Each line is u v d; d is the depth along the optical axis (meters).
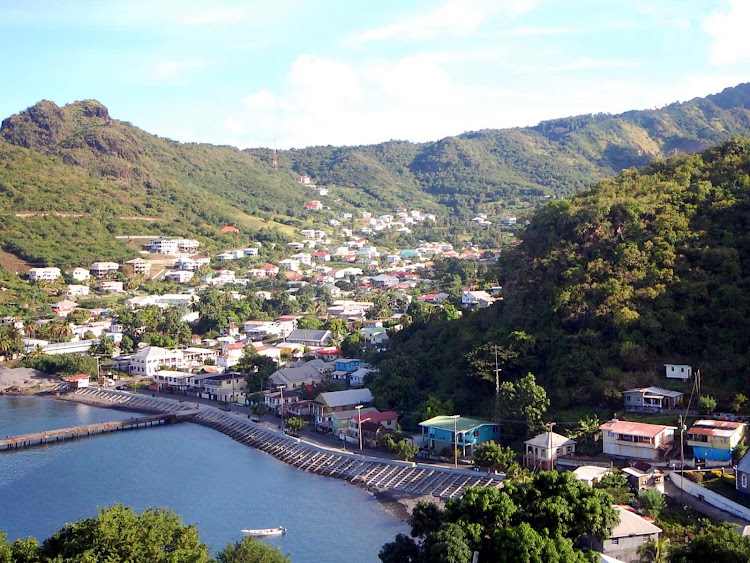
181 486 117.50
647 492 86.25
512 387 121.12
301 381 176.25
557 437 108.44
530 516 73.62
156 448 143.25
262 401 170.25
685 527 81.44
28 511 106.31
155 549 64.56
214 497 111.62
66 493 114.50
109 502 109.81
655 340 125.06
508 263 162.88
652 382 120.94
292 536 94.88
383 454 126.50
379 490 112.81
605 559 70.62
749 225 137.25
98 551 63.56
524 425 118.38
